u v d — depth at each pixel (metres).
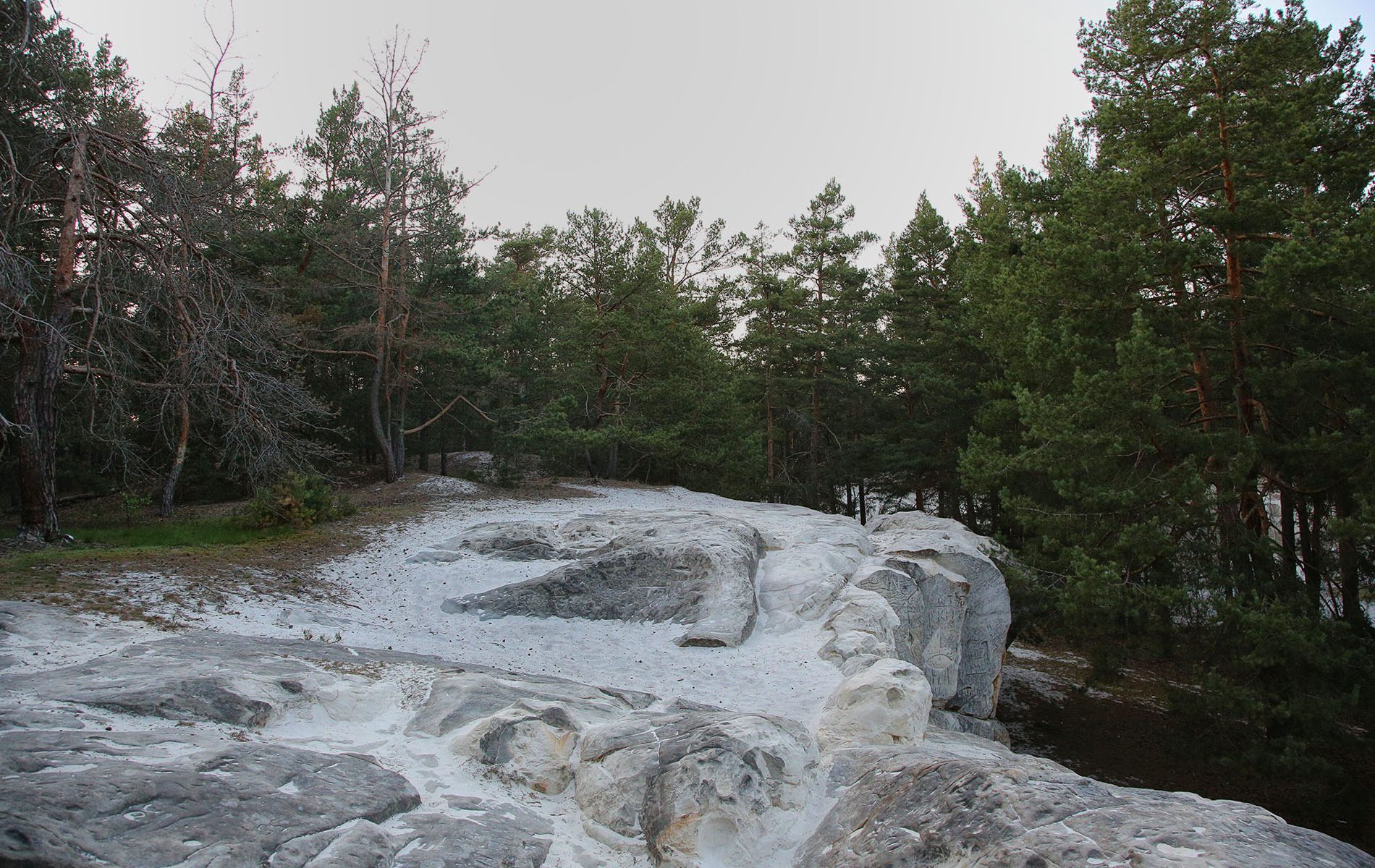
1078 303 18.25
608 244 32.34
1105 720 20.75
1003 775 6.12
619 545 16.50
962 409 32.84
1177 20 18.20
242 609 11.71
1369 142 16.92
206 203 17.41
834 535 18.59
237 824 5.17
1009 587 18.45
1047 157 33.53
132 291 16.36
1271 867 4.55
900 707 8.38
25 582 11.12
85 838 4.63
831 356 36.28
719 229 42.41
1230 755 15.47
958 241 36.78
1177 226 18.70
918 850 5.61
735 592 14.30
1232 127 17.45
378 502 24.94
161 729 6.56
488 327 31.20
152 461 26.52
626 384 30.97
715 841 6.23
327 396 31.14
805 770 7.11
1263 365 17.42
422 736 7.64
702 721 7.38
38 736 5.88
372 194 31.20
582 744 7.47
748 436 33.59
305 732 7.38
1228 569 16.80
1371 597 19.47
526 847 5.99
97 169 16.91
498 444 28.27
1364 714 15.21
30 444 15.02
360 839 5.39
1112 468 17.20
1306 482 17.53
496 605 14.38
